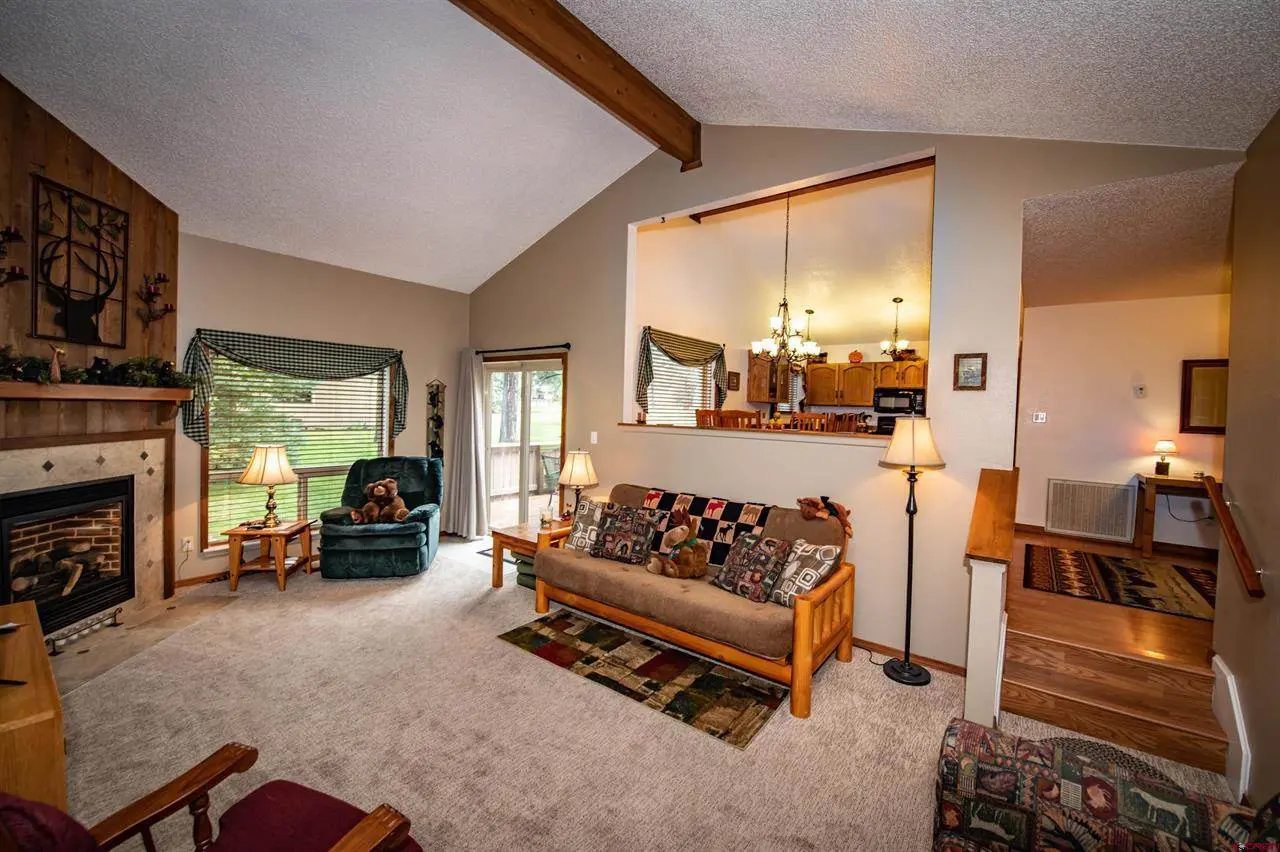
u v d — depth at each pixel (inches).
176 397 149.2
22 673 69.1
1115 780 50.4
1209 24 63.6
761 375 290.8
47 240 125.9
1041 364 213.5
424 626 142.2
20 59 112.7
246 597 161.3
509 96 142.9
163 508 157.6
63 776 62.1
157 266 153.6
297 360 189.0
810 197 196.9
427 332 229.1
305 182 157.8
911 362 277.9
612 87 131.0
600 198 191.8
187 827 75.1
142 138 134.7
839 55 96.4
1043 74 84.4
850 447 136.4
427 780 84.4
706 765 89.4
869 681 118.2
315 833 53.4
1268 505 78.3
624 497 166.7
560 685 113.4
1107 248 137.8
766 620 105.3
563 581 141.4
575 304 199.8
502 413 235.0
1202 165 95.5
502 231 203.0
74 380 124.0
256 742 93.0
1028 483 216.4
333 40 118.3
